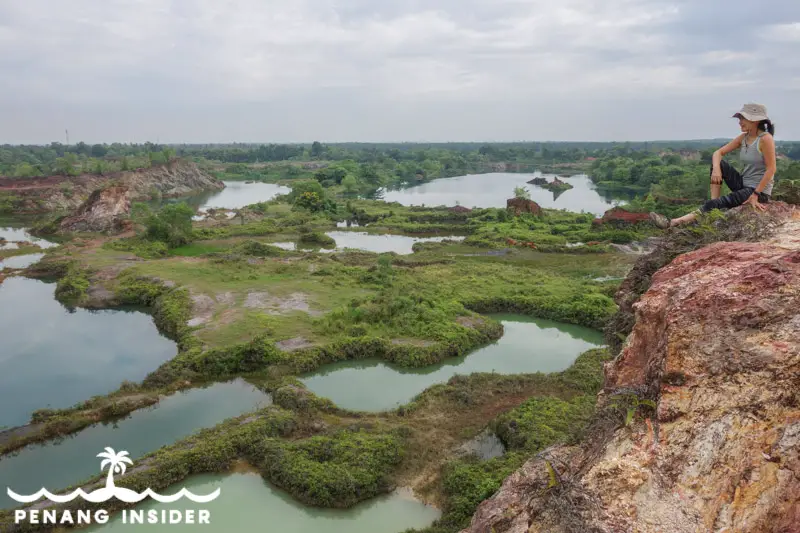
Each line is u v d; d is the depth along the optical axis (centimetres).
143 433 2498
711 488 568
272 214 9094
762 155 855
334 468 2095
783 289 621
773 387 572
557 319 4022
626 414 670
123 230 7400
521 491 790
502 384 2883
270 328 3538
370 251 6538
